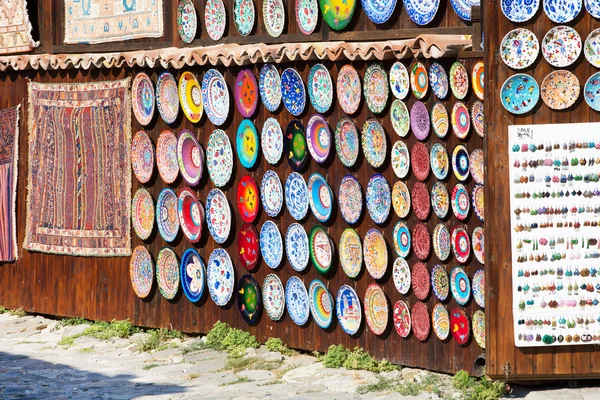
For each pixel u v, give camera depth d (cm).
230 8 1059
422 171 861
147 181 1095
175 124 1069
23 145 1220
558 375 781
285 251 984
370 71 893
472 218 825
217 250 1040
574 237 777
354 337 930
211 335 1032
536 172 778
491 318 781
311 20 986
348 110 913
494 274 781
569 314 777
